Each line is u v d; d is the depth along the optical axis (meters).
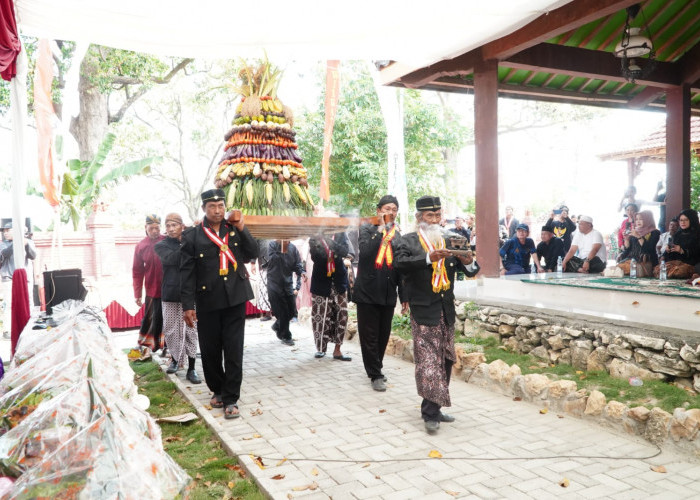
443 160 20.36
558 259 8.62
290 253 8.16
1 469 2.14
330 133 10.02
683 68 9.45
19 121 5.29
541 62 8.17
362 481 3.60
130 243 17.28
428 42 6.81
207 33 6.35
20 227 5.26
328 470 3.78
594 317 5.45
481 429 4.49
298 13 5.96
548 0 5.72
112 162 23.56
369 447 4.18
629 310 5.60
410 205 16.67
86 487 1.78
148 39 6.48
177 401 5.47
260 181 5.45
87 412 2.27
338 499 3.36
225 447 4.18
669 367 4.62
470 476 3.64
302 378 6.26
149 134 23.92
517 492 3.40
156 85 19.91
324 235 6.22
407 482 3.57
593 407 4.54
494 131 7.63
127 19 5.95
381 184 14.32
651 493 3.36
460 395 5.43
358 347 7.90
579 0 6.14
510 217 13.21
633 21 8.25
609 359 5.16
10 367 3.54
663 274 6.87
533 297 6.73
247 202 5.37
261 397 5.55
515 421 4.65
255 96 5.66
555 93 10.07
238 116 5.70
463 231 11.64
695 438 3.80
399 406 5.17
